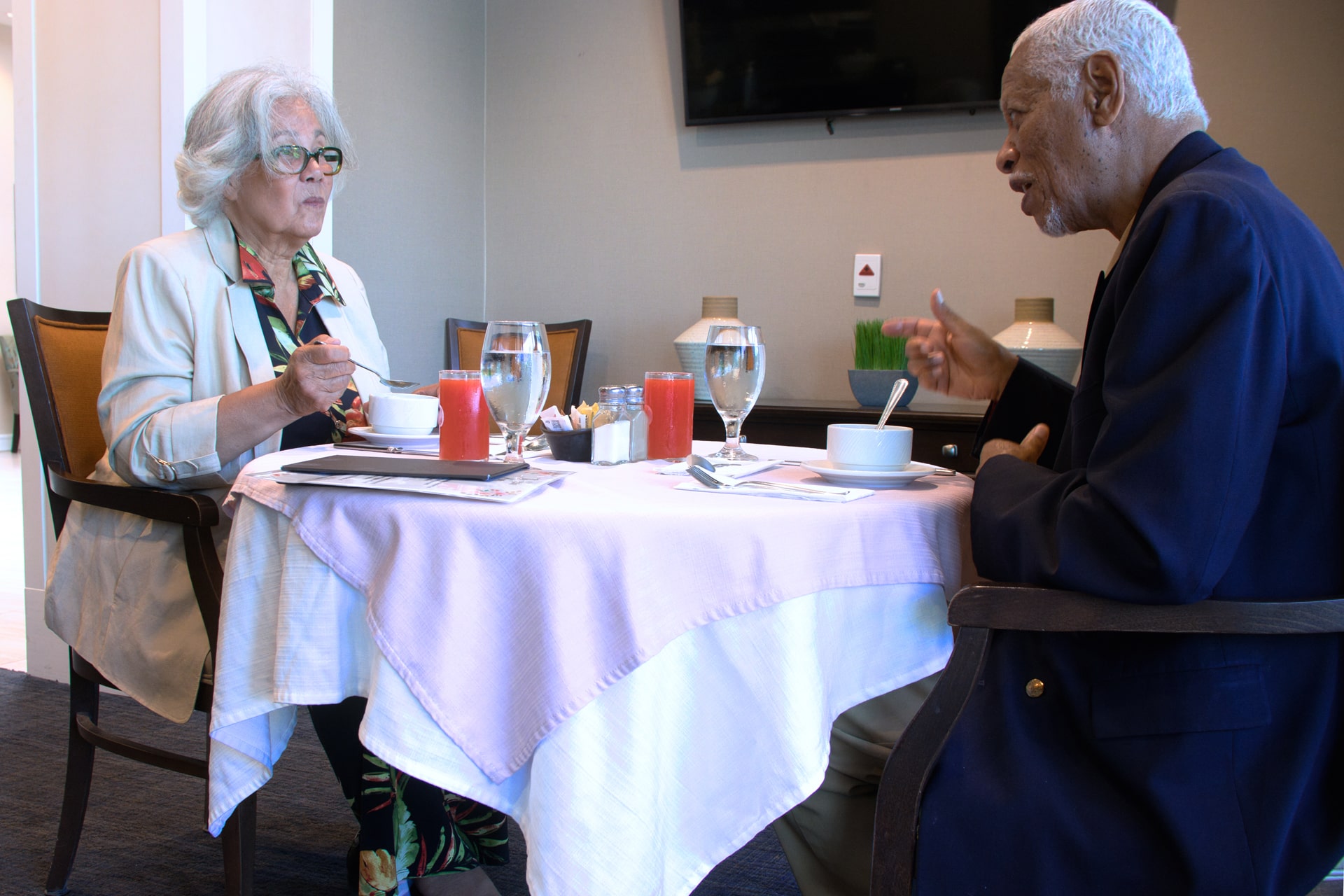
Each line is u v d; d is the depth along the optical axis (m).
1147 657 0.88
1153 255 0.88
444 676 0.90
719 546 0.88
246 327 1.60
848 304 3.12
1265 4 2.66
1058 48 1.06
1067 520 0.87
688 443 1.36
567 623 0.87
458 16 3.33
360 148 2.88
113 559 1.44
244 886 1.32
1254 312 0.83
